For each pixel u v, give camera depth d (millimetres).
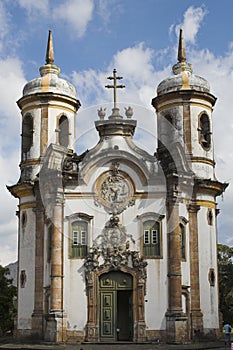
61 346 29828
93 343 31391
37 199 35125
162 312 32125
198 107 36438
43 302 33938
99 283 32688
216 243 35594
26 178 36375
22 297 35156
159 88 37375
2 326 42719
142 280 32344
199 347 28797
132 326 32281
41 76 38469
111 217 32469
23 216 36094
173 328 31500
